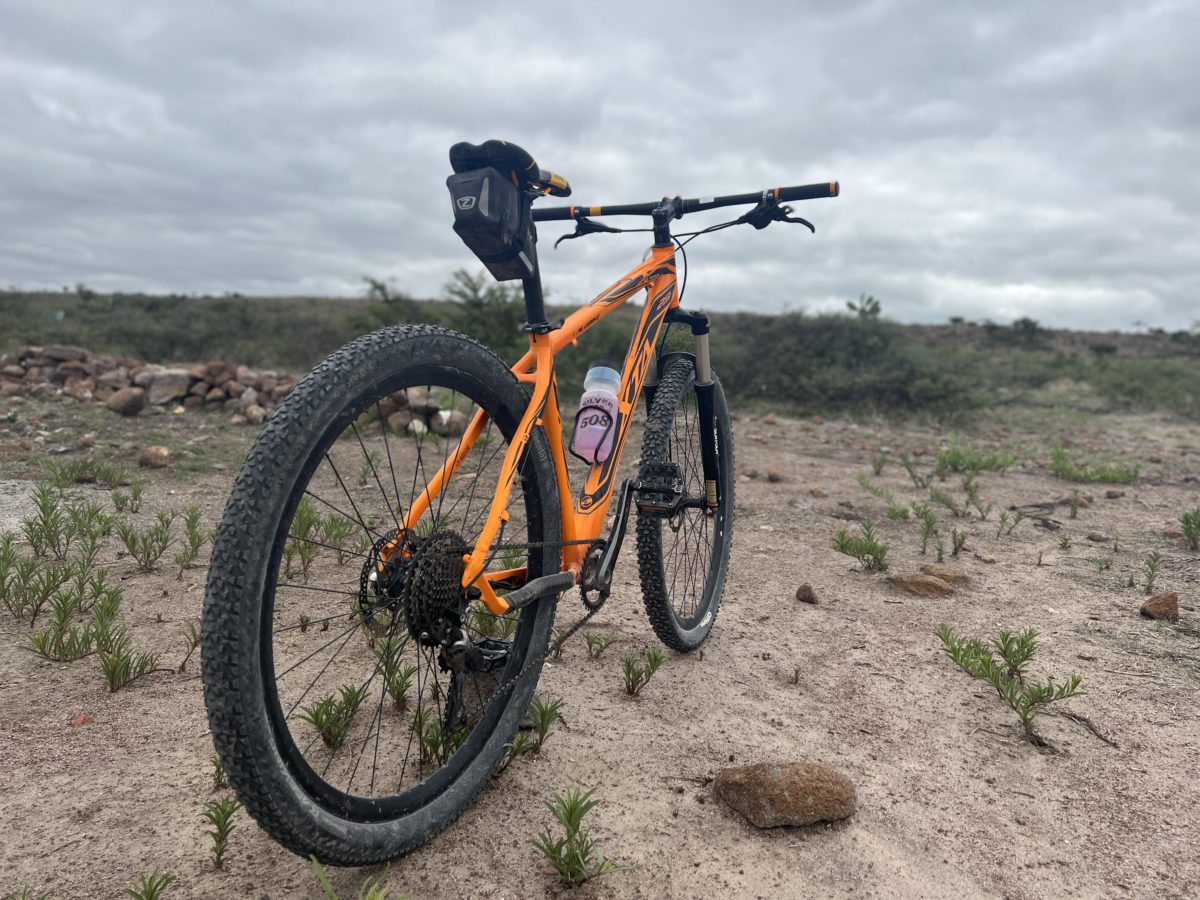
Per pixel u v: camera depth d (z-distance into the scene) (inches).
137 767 84.3
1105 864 74.9
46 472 220.8
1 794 79.2
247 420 305.6
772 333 580.4
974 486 239.0
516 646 85.6
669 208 113.7
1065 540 190.9
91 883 67.7
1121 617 141.3
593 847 73.8
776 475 257.4
